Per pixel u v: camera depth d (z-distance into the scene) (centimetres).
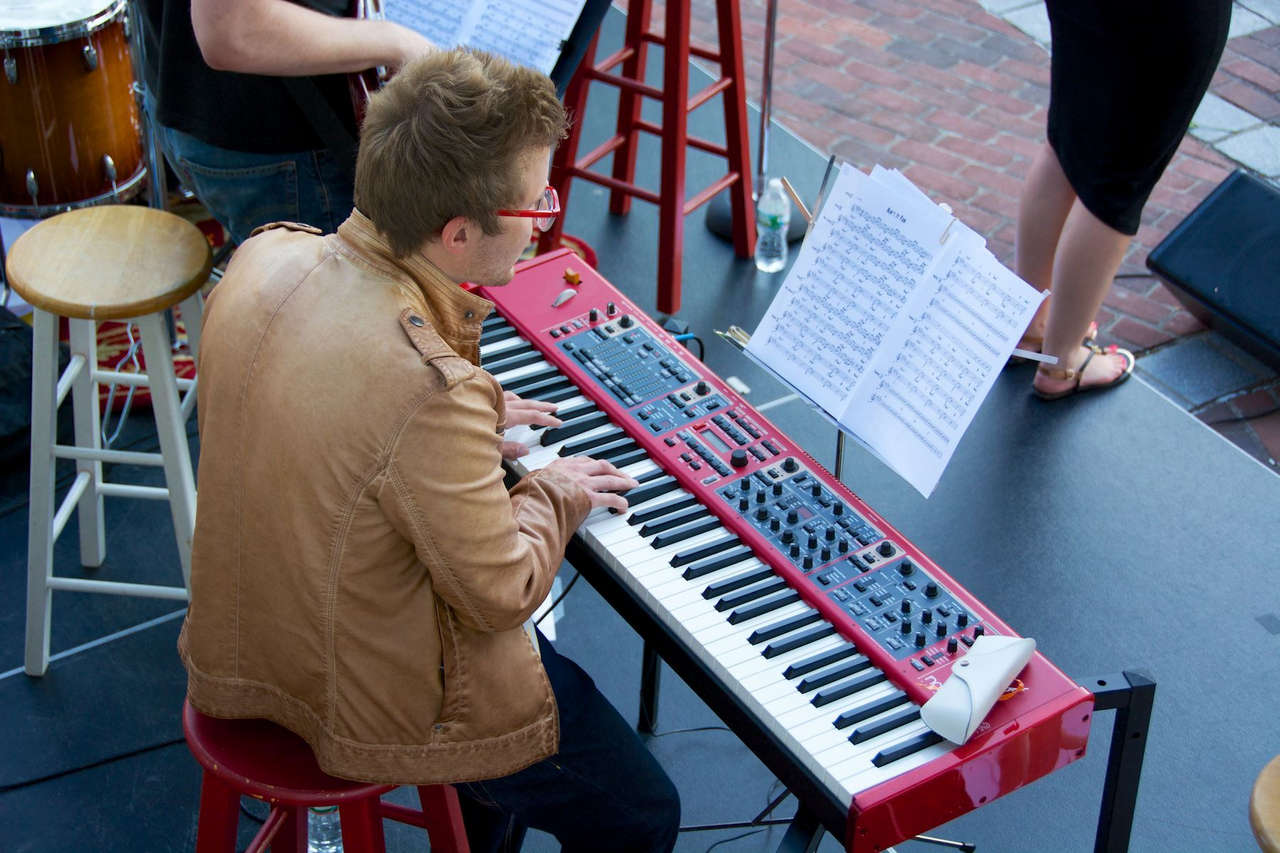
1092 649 283
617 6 520
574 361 217
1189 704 272
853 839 158
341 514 151
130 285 243
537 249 391
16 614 290
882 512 316
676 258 370
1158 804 252
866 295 188
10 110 335
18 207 354
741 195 388
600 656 282
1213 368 387
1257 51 532
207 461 161
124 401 344
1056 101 314
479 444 152
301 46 226
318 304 153
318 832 239
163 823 249
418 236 150
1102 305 411
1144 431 341
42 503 257
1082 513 316
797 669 171
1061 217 338
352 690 162
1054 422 343
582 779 192
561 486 180
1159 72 285
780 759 167
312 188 260
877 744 162
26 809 250
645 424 205
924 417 183
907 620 175
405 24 269
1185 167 470
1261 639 286
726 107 373
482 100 144
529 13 268
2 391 322
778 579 184
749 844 245
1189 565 303
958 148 481
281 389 152
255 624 165
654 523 191
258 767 172
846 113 496
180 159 261
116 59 347
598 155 381
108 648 282
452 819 196
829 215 192
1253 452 357
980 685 160
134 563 302
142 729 265
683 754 262
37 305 239
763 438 203
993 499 320
